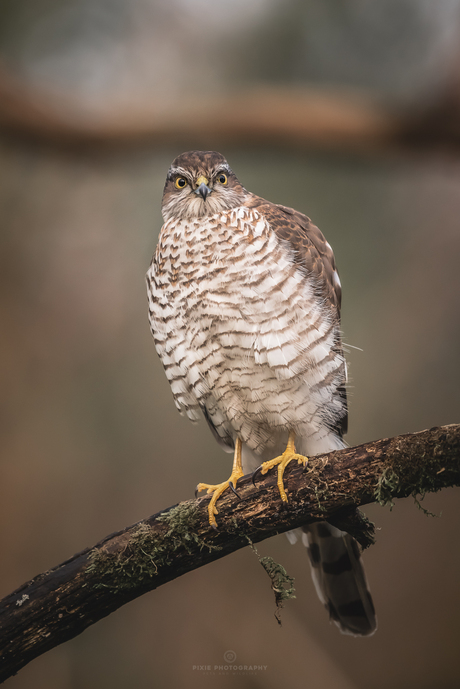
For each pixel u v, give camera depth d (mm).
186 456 12602
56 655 10516
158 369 12641
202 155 7141
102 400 12195
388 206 12594
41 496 11156
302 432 6793
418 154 10352
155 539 5062
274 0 11781
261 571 12117
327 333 6535
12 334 11195
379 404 13117
